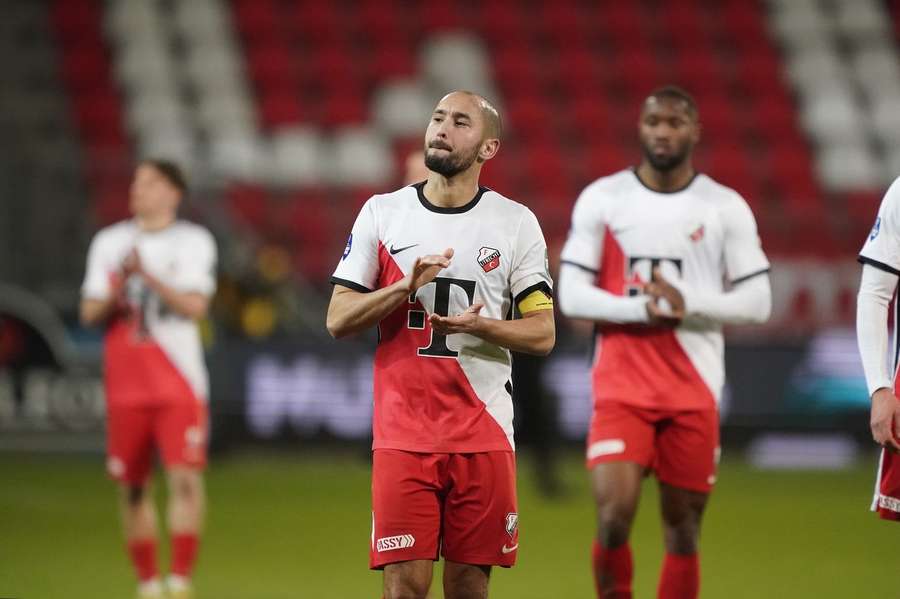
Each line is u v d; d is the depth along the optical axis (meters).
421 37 78.62
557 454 49.19
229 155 67.75
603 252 20.88
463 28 79.62
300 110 73.12
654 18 81.50
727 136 74.75
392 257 16.06
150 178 26.22
